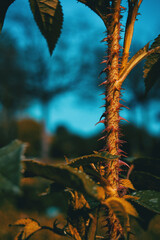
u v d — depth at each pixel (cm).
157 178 32
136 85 387
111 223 28
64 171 23
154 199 28
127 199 28
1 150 20
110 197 26
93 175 29
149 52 30
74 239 28
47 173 24
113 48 30
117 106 30
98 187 24
